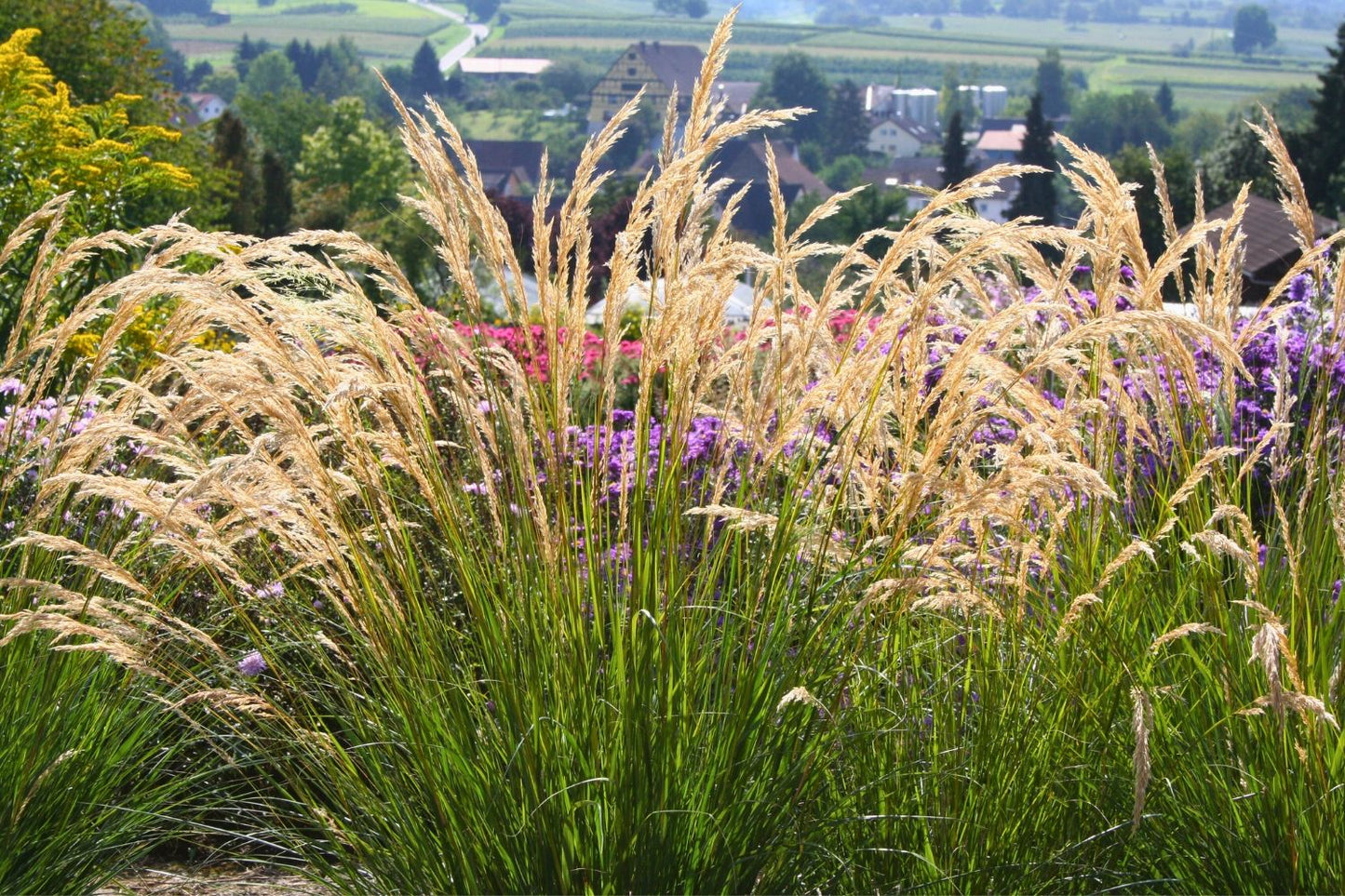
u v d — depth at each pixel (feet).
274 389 9.50
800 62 534.78
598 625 9.20
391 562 9.71
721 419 10.36
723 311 10.23
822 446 10.27
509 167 407.85
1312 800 8.89
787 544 9.46
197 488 9.00
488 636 9.26
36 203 25.43
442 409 11.84
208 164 107.96
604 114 636.89
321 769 9.90
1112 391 11.27
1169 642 10.37
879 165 508.53
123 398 12.23
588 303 10.02
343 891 9.48
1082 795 9.77
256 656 11.07
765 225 335.06
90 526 11.89
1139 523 10.91
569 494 10.28
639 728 8.81
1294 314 15.19
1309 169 168.45
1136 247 10.93
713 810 8.95
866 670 9.70
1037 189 225.15
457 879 9.01
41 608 9.49
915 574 9.80
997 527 12.28
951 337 11.80
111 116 31.19
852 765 9.80
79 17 103.04
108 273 22.44
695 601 9.53
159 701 10.05
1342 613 9.89
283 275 10.12
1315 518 10.51
